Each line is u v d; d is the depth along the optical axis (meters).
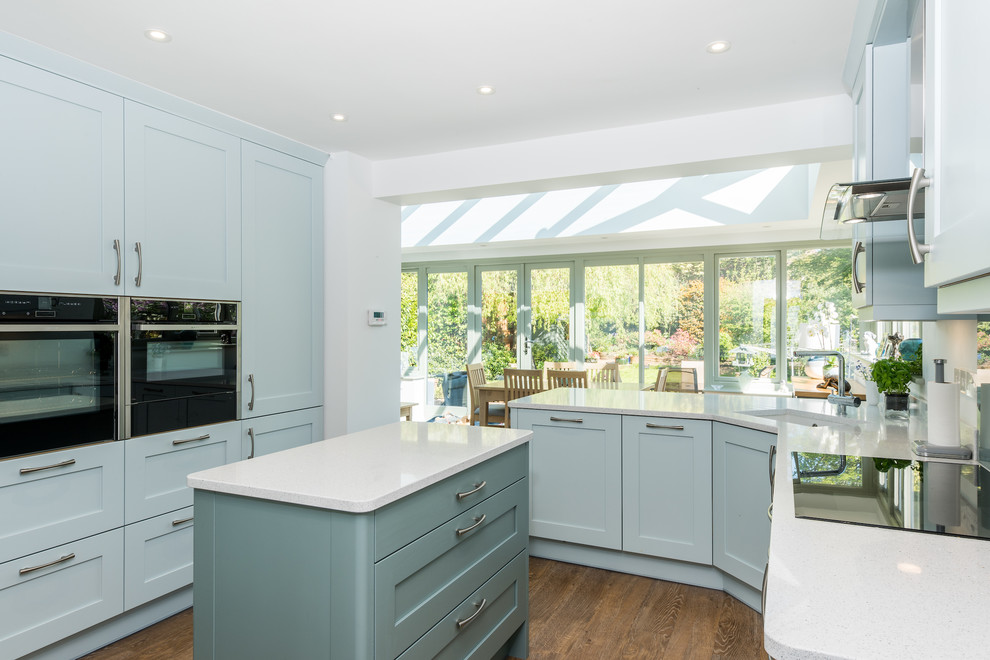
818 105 2.96
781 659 0.74
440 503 1.69
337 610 1.43
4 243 2.16
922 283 2.05
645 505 2.94
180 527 2.74
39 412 2.24
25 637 2.16
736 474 2.65
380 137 3.53
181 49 2.44
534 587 2.89
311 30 2.29
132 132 2.60
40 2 2.07
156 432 2.66
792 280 6.58
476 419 6.49
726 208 5.98
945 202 0.97
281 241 3.41
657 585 2.91
